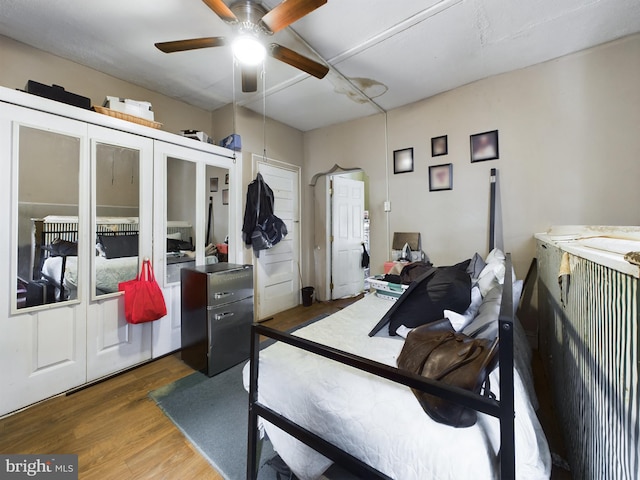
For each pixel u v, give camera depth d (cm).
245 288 245
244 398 187
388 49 219
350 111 339
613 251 86
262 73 255
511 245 251
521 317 246
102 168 215
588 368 97
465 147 274
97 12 185
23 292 179
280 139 379
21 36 207
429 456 77
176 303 263
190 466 133
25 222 180
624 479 67
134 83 279
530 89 240
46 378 187
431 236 298
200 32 204
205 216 289
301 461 111
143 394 193
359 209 462
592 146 216
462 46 215
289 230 396
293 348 132
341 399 97
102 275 215
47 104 187
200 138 288
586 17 184
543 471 82
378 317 180
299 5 143
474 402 66
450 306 146
